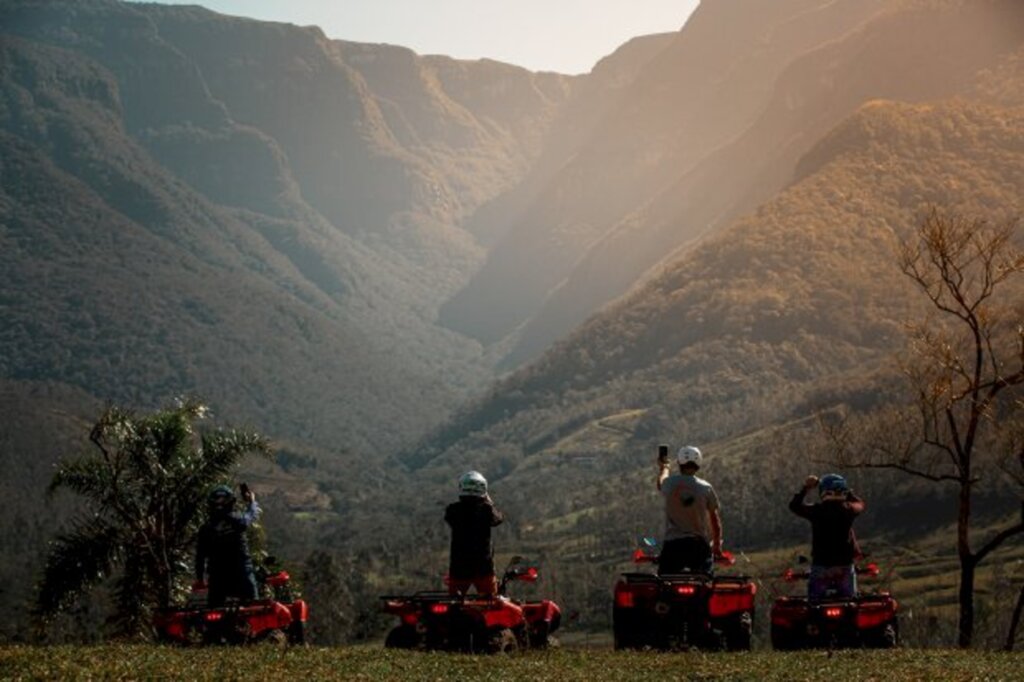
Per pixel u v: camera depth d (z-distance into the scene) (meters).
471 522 16.84
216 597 16.66
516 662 13.76
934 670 12.83
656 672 13.11
